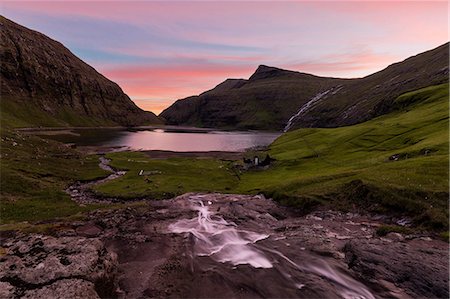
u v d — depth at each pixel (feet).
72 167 252.83
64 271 65.26
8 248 75.66
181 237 107.76
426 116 307.99
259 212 140.67
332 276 80.48
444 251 88.89
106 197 176.76
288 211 144.15
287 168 253.85
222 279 79.61
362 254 87.76
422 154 185.57
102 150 459.73
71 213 136.98
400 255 86.53
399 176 142.92
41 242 79.15
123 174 246.88
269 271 83.92
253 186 199.62
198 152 457.68
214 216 132.87
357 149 267.80
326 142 331.16
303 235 107.14
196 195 172.24
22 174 191.62
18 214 132.26
